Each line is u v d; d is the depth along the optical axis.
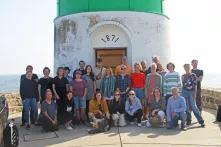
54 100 10.23
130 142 8.31
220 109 10.78
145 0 12.81
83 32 12.43
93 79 10.83
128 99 10.41
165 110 10.30
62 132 9.65
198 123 10.55
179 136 8.87
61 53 13.12
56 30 13.45
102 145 8.12
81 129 9.95
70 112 10.33
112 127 10.12
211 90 13.94
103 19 12.30
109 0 12.48
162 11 13.55
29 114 10.55
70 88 10.40
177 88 9.76
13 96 13.79
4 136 7.35
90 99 10.69
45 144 8.43
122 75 10.83
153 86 10.47
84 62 11.68
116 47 12.48
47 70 10.67
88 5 12.66
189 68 10.30
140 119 10.22
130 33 12.37
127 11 12.37
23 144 8.51
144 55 12.52
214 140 8.43
